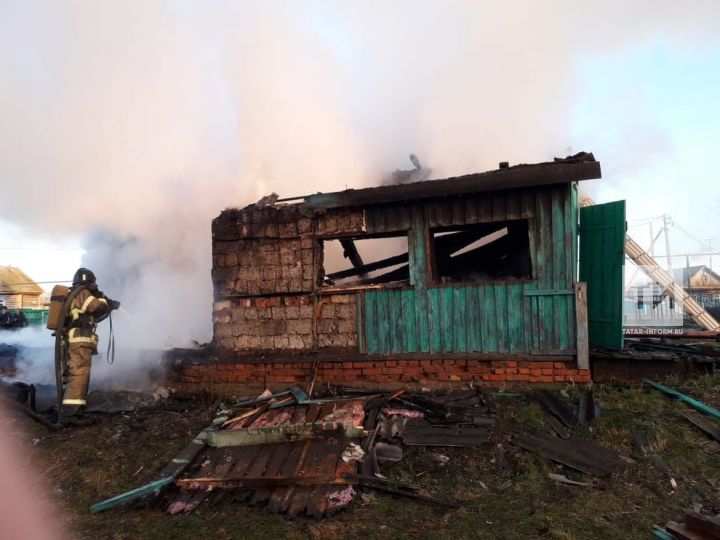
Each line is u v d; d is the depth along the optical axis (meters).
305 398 6.21
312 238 7.09
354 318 6.89
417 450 5.10
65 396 6.54
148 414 6.75
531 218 6.29
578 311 6.07
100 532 4.23
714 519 3.46
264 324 7.20
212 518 4.35
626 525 3.85
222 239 7.41
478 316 6.45
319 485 4.58
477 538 3.79
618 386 6.07
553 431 5.29
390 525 4.04
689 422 5.25
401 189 6.52
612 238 6.71
